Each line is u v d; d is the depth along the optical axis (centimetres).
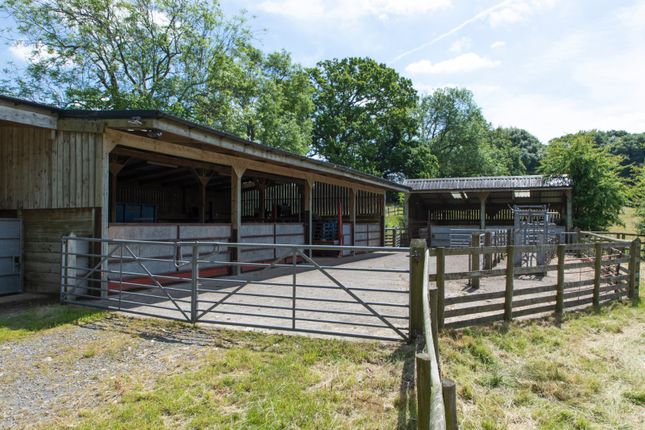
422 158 3550
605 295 750
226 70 2123
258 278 880
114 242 584
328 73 3556
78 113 670
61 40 1802
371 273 962
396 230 2044
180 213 1584
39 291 739
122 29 1872
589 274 955
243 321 530
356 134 3441
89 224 681
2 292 726
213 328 500
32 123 654
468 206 2278
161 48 2022
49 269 729
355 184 1608
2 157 775
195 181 1457
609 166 1864
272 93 2567
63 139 705
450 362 420
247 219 1586
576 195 1877
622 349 492
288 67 3078
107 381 355
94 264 670
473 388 374
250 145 874
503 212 2222
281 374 362
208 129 737
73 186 695
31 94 1784
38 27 1748
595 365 440
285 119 2738
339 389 338
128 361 399
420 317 434
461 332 502
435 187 2000
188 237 846
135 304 614
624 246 775
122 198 1371
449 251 516
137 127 657
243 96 2397
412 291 436
